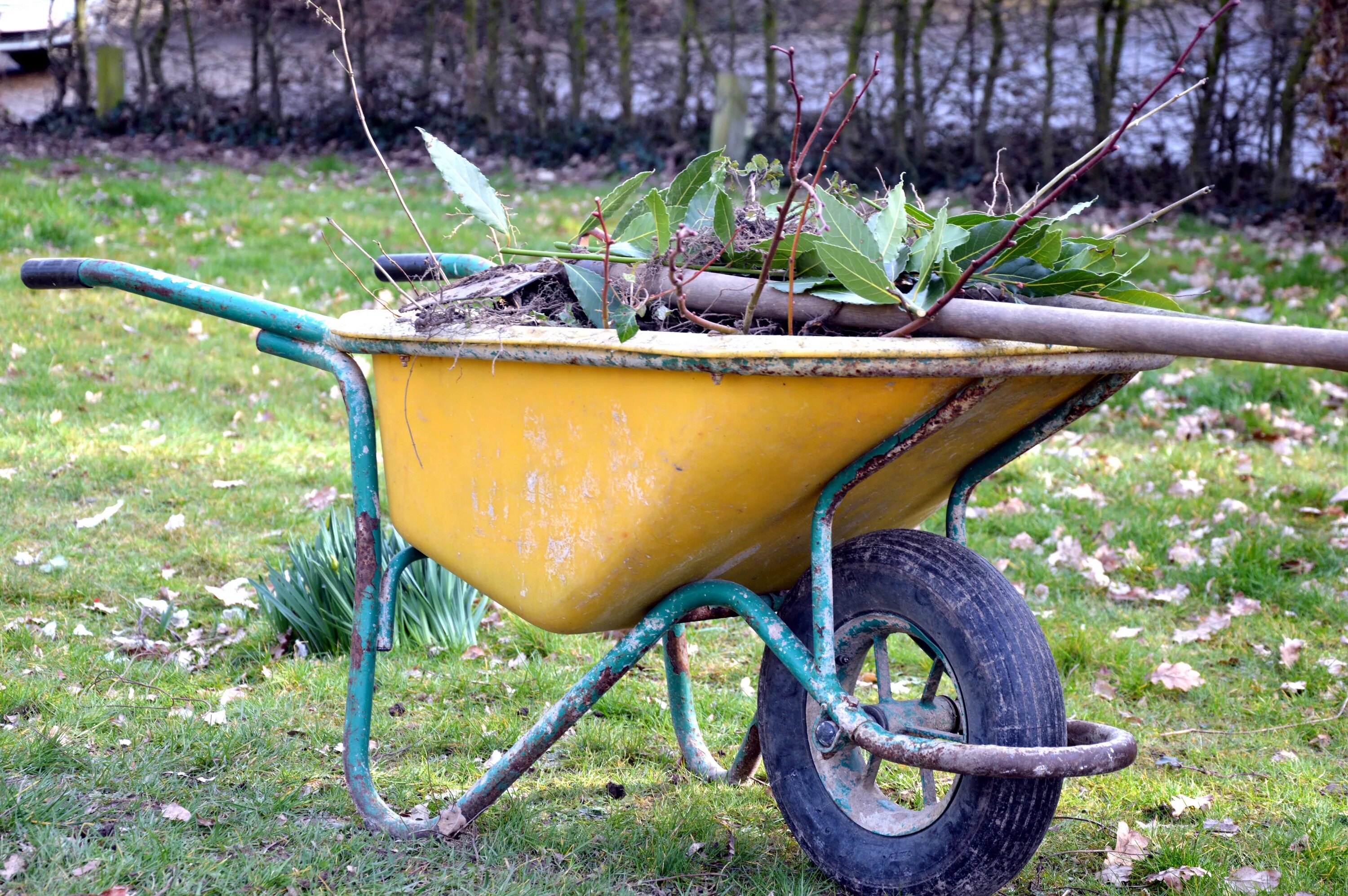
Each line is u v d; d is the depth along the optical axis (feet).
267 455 17.89
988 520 16.11
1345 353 5.01
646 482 6.65
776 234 6.33
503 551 7.63
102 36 44.39
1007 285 7.06
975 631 6.80
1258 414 20.03
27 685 10.52
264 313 8.51
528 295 7.71
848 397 6.19
